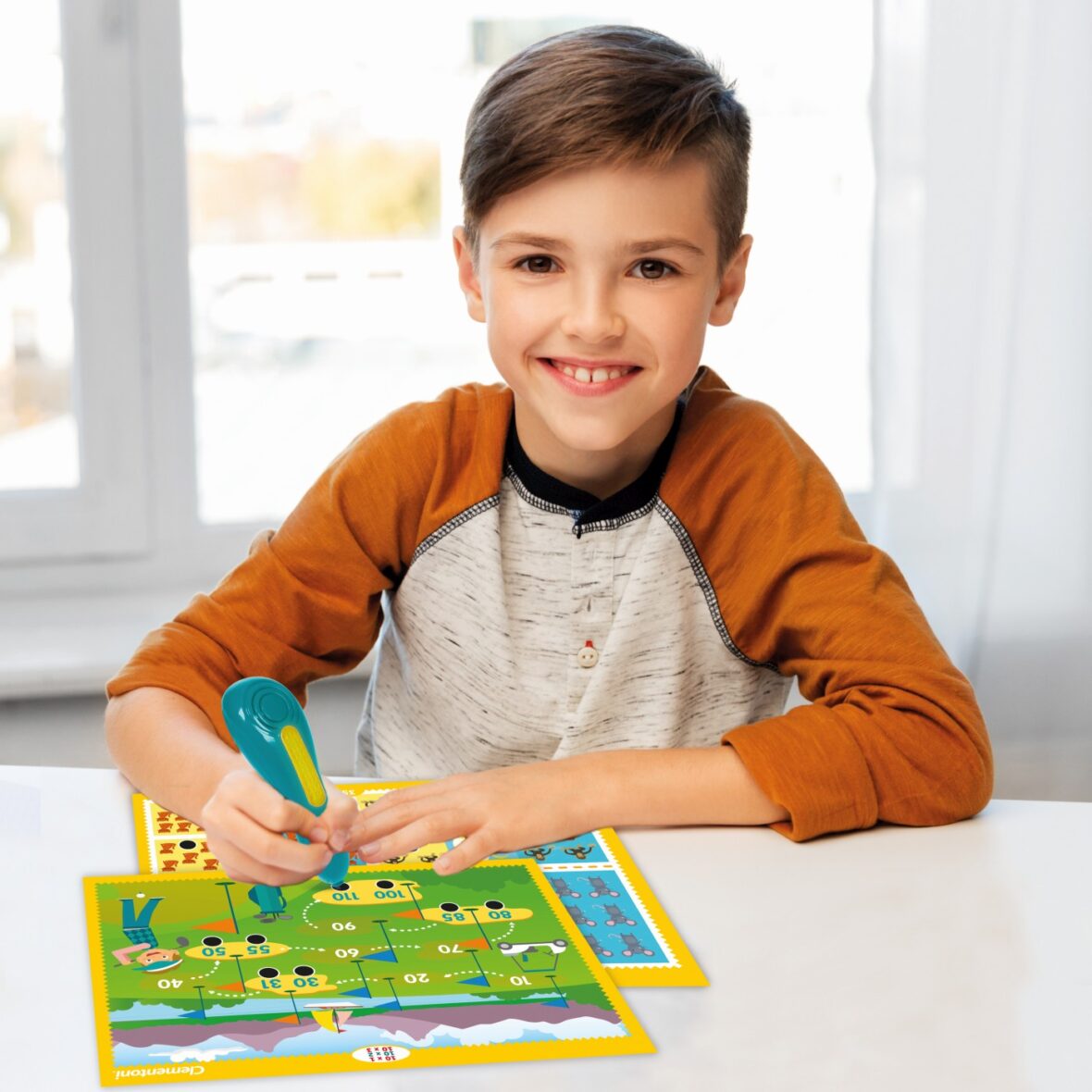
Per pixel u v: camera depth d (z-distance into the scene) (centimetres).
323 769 174
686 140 92
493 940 73
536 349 96
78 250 176
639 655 106
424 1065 62
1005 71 162
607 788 87
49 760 167
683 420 107
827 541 101
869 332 175
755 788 88
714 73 100
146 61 174
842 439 186
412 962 70
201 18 175
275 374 186
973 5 162
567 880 80
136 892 77
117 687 97
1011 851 86
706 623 106
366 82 180
